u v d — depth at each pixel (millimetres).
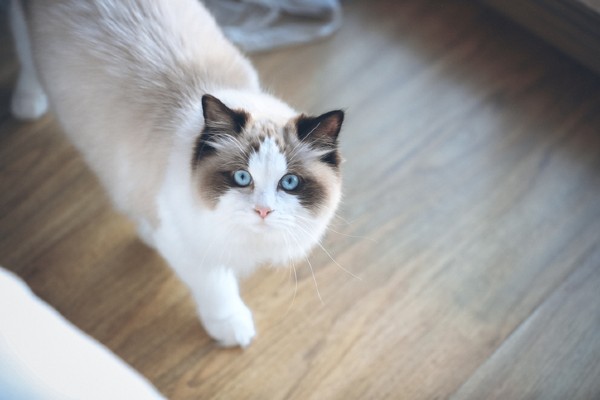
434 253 1528
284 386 1347
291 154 1051
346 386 1352
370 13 1920
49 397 704
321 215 1106
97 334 1396
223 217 1061
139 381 817
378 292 1472
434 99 1766
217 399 1327
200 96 1160
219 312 1323
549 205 1602
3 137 1642
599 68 1757
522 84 1798
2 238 1503
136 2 1212
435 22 1908
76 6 1207
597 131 1720
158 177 1143
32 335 762
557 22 1763
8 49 1773
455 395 1349
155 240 1313
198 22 1250
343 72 1806
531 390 1357
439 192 1614
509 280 1495
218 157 1053
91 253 1496
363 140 1685
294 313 1438
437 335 1421
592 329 1433
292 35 1846
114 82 1166
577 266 1517
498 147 1689
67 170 1599
